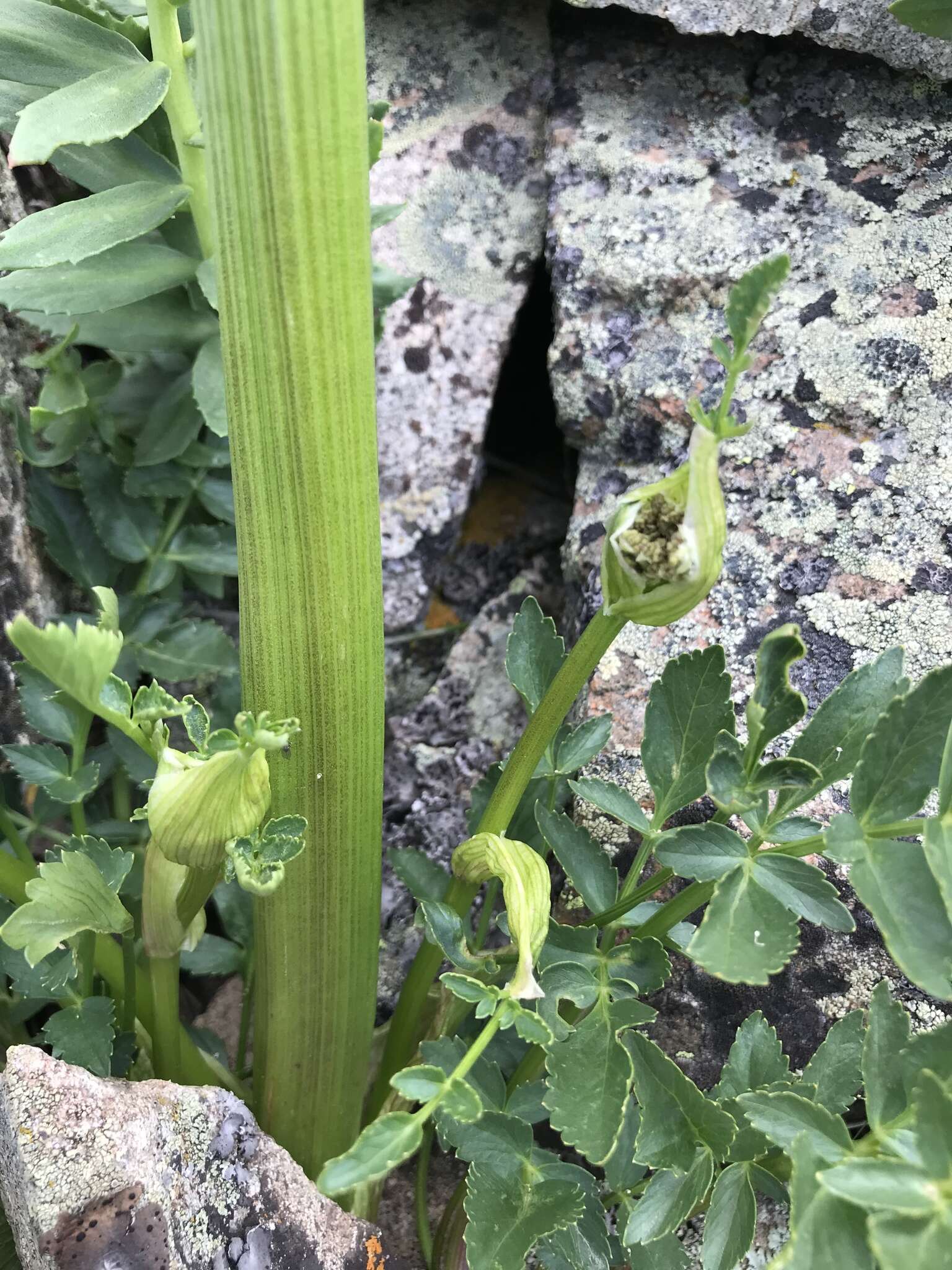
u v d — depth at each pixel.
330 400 0.20
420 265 0.43
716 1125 0.22
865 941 0.31
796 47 0.40
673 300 0.38
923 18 0.34
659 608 0.20
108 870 0.24
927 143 0.38
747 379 0.37
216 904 0.37
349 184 0.18
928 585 0.33
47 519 0.37
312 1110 0.29
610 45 0.42
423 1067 0.18
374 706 0.24
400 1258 0.31
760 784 0.20
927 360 0.35
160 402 0.38
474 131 0.43
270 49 0.17
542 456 0.50
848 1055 0.24
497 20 0.43
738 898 0.20
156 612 0.37
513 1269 0.23
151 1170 0.22
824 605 0.34
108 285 0.31
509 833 0.32
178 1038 0.28
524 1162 0.25
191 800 0.19
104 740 0.41
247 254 0.19
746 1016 0.31
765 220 0.38
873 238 0.37
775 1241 0.30
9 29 0.26
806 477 0.35
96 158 0.32
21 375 0.38
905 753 0.18
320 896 0.25
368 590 0.22
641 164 0.40
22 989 0.28
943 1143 0.17
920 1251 0.16
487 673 0.45
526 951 0.20
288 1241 0.24
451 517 0.44
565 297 0.39
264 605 0.22
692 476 0.18
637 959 0.24
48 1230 0.20
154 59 0.28
